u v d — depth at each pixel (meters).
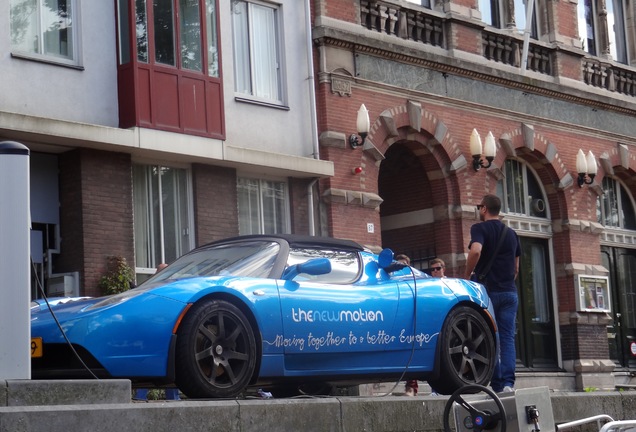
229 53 18.59
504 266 11.66
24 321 7.84
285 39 19.62
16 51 15.80
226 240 10.60
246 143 18.62
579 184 24.80
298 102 19.62
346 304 9.97
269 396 12.15
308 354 9.63
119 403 7.72
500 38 23.72
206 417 7.59
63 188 16.34
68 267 16.16
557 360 24.11
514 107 23.53
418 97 21.38
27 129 15.02
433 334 10.68
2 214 7.86
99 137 15.90
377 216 20.25
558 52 25.17
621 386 24.22
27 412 6.69
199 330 8.84
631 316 26.56
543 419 7.71
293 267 9.87
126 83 16.70
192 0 17.69
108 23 16.83
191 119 17.30
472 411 7.54
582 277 24.20
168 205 17.59
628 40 28.22
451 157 21.83
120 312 8.64
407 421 9.07
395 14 21.41
